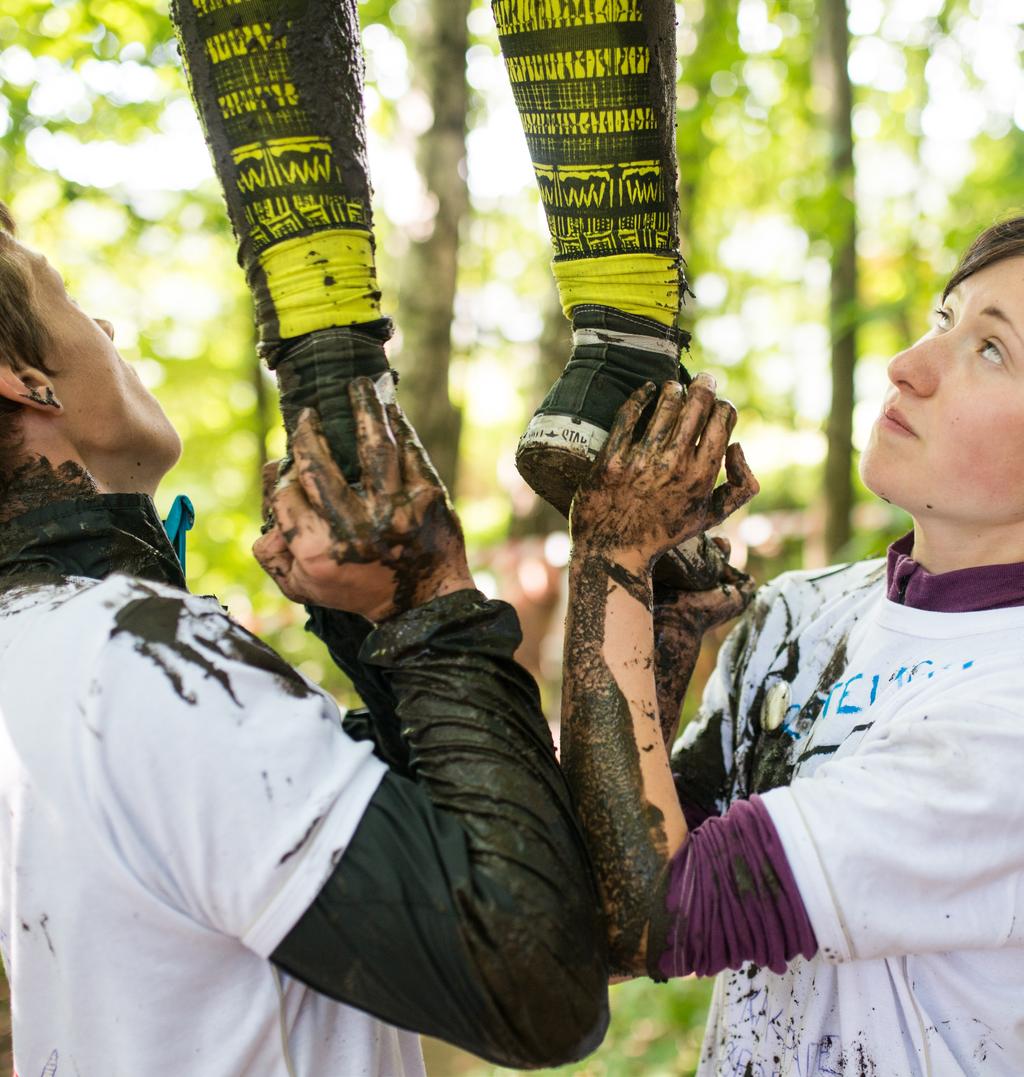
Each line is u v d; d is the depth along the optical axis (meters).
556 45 1.09
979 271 1.24
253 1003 1.02
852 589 1.43
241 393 8.44
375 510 1.02
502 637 1.07
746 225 8.09
